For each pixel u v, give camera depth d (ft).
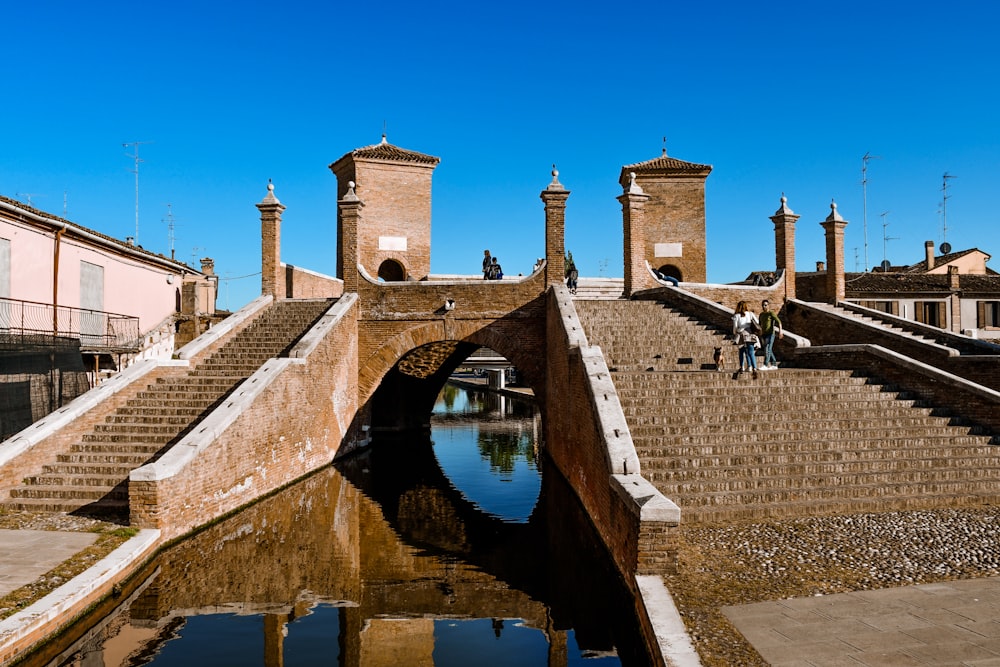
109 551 33.76
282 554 39.27
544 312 77.20
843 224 89.04
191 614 30.01
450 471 70.74
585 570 36.40
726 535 33.58
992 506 38.58
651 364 63.21
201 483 42.52
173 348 93.09
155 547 37.01
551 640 28.09
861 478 40.68
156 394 55.67
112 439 49.21
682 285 83.61
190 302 100.53
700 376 52.31
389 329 78.18
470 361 166.71
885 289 119.96
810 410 47.93
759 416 47.24
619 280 99.66
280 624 29.19
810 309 81.00
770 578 27.55
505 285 77.51
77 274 73.61
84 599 28.63
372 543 42.60
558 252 76.89
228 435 46.01
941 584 26.68
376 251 108.78
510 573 36.88
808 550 31.07
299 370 59.21
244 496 48.75
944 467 42.37
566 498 54.80
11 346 58.18
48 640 26.04
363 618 30.17
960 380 48.47
